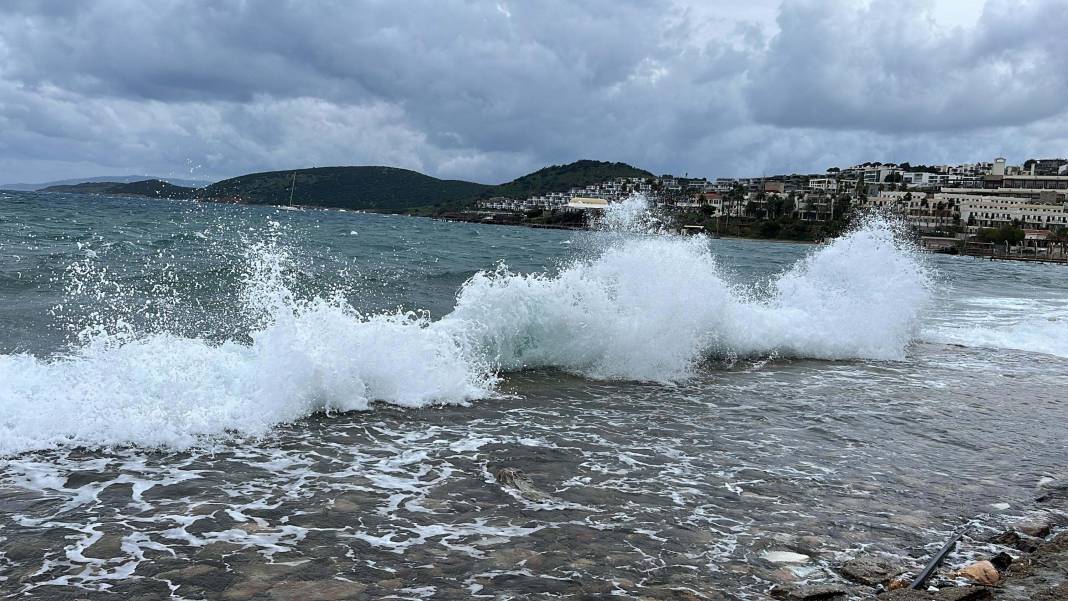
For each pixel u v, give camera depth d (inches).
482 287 388.5
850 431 280.8
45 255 705.6
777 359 446.6
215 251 842.8
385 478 206.2
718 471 224.4
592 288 399.2
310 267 720.3
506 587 143.2
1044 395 371.2
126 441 225.1
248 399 262.5
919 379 402.9
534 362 384.2
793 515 190.2
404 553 157.3
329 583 141.9
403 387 298.2
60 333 373.1
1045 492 219.6
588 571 152.1
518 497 194.7
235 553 154.0
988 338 576.7
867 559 164.6
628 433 264.5
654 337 381.7
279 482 199.8
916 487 217.9
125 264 661.9
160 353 294.0
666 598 141.6
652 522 181.0
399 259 979.9
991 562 167.6
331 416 267.9
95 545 155.6
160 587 137.6
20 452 211.3
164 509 177.5
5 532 160.1
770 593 145.9
